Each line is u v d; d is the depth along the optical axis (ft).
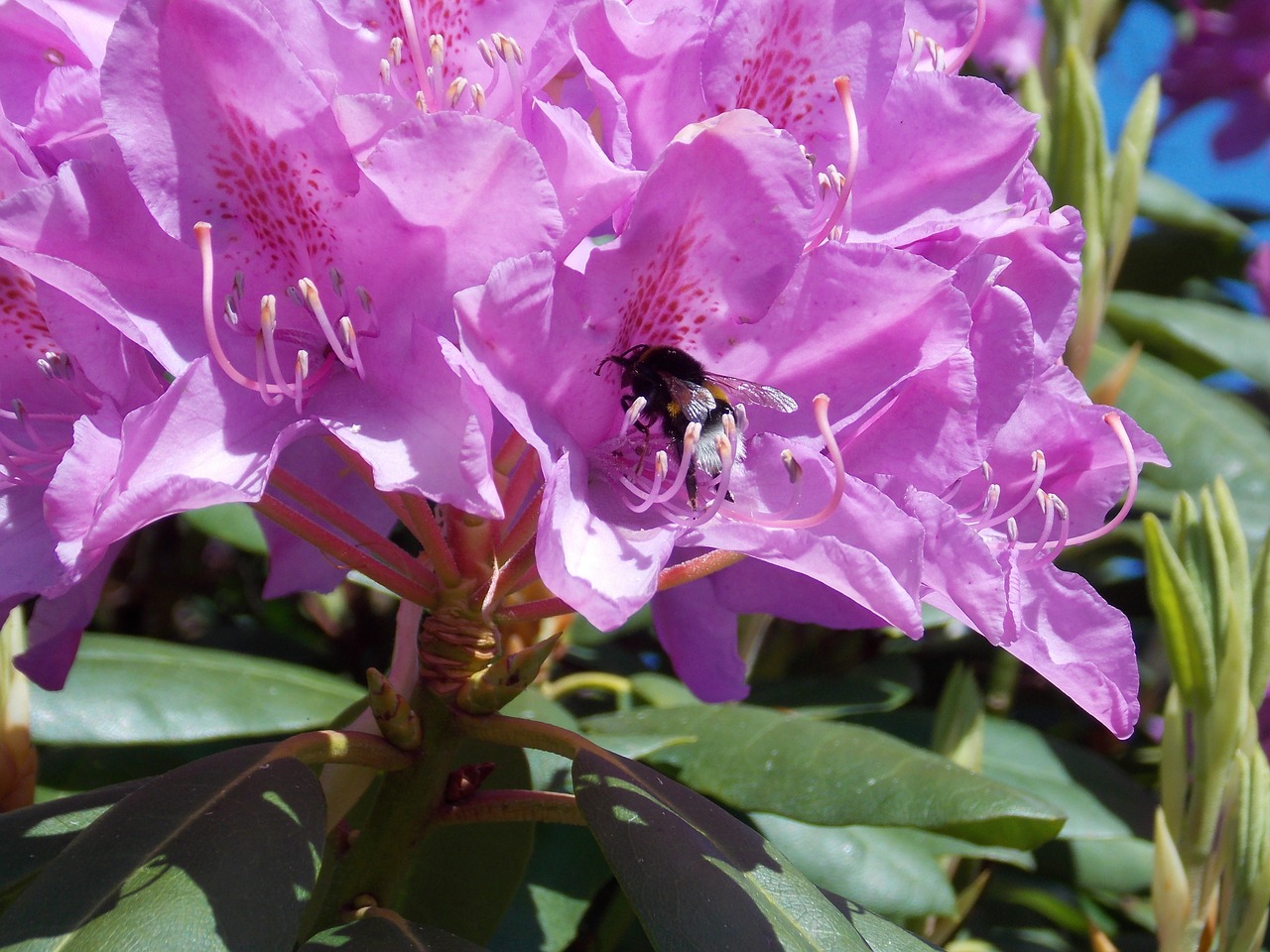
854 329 0.77
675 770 1.01
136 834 0.71
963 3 0.90
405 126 0.70
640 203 0.73
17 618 0.97
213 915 0.68
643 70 0.80
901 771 0.94
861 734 0.99
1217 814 1.03
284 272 0.75
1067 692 0.80
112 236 0.73
